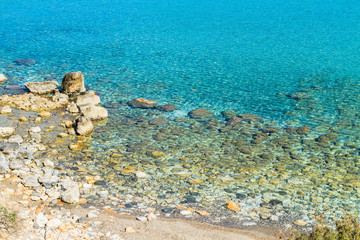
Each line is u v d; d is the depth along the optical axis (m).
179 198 17.50
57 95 30.64
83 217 14.54
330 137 24.55
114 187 18.17
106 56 44.28
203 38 54.12
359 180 19.52
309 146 23.30
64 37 53.16
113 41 51.53
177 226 14.73
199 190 18.27
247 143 23.64
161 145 23.11
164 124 26.38
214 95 32.59
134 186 18.38
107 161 20.84
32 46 47.88
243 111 29.03
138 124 26.27
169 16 70.50
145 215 15.63
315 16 71.56
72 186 17.44
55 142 22.89
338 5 84.12
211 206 16.92
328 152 22.55
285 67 41.19
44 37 52.81
